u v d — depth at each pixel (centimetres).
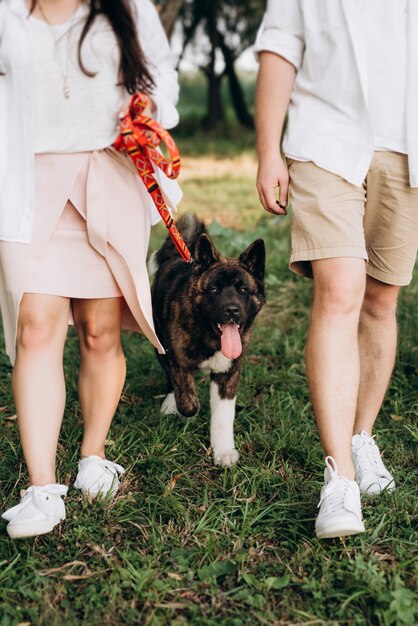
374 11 274
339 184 276
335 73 277
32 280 267
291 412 394
